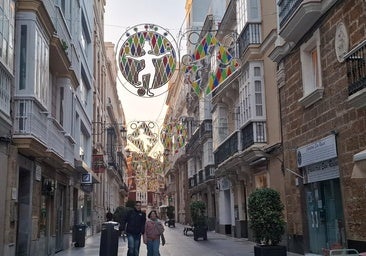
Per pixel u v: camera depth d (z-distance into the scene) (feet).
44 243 53.98
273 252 39.06
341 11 38.47
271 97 62.49
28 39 41.86
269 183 63.77
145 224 40.73
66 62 58.08
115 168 155.33
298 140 49.37
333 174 41.52
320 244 45.57
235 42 75.10
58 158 51.98
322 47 42.52
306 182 47.93
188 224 167.22
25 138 40.27
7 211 38.60
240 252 57.36
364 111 35.29
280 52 53.31
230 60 55.83
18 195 45.68
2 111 36.65
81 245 71.56
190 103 137.90
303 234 48.70
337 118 39.86
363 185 35.76
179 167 199.11
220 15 95.55
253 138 64.64
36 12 42.47
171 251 61.41
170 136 95.50
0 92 36.50
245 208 82.43
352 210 37.37
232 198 89.97
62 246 65.62
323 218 44.75
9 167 39.06
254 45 65.98
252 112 65.26
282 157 56.80
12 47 39.81
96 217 116.98
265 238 39.93
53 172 58.65
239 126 75.41
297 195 50.29
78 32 75.72
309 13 41.75
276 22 59.82
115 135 162.50
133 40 43.55
